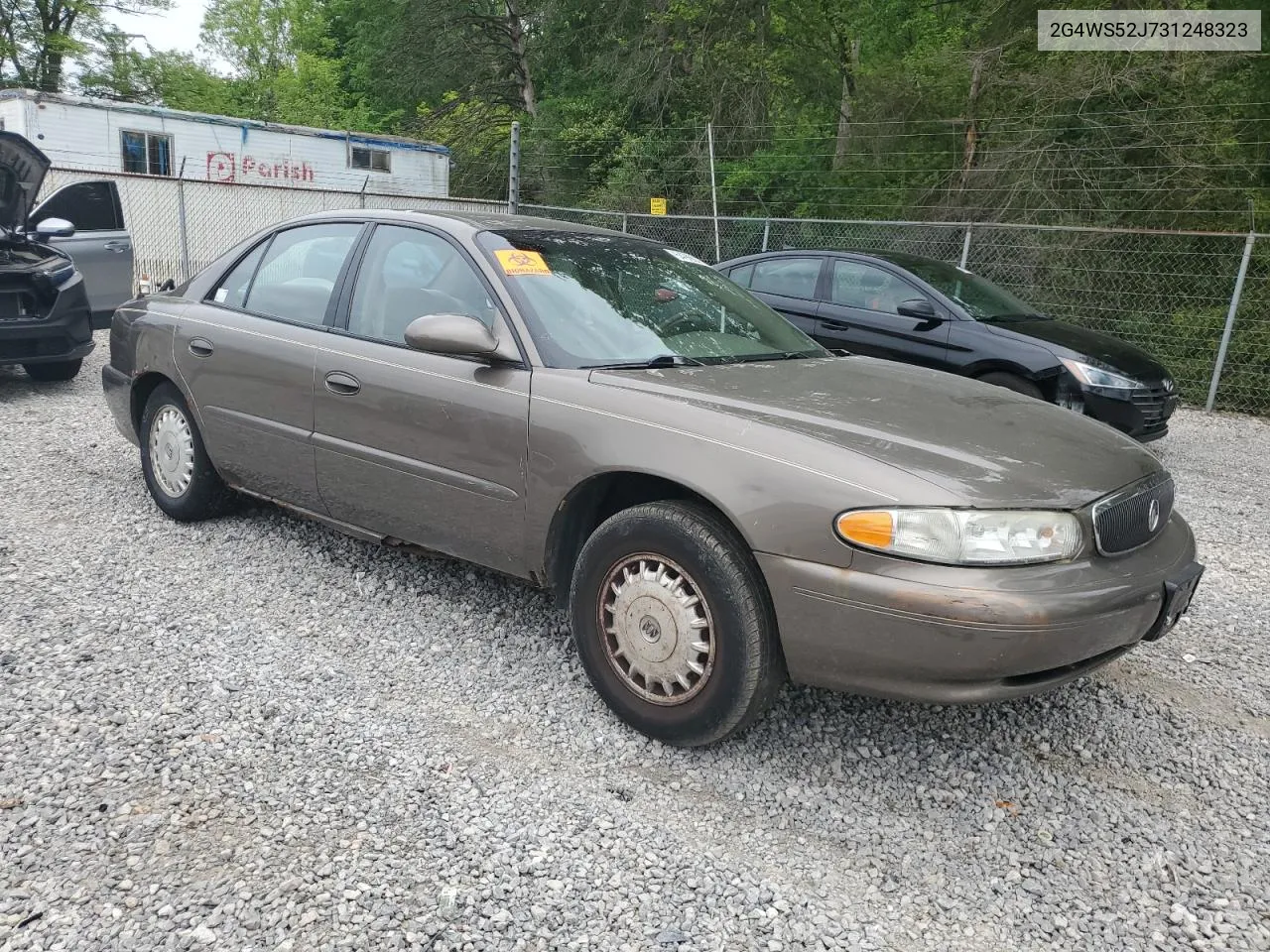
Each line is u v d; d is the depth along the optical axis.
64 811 2.59
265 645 3.64
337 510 4.03
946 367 7.93
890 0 21.44
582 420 3.15
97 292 10.18
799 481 2.72
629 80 24.41
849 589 2.62
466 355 3.35
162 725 3.04
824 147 20.59
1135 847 2.70
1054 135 14.80
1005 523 2.61
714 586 2.83
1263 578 5.09
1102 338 8.09
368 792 2.75
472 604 4.09
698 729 2.93
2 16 32.75
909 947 2.27
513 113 30.42
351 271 4.07
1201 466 7.98
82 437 6.70
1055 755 3.18
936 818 2.79
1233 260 11.67
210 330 4.47
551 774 2.89
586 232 4.22
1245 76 13.62
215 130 20.69
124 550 4.51
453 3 29.97
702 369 3.46
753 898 2.40
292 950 2.15
